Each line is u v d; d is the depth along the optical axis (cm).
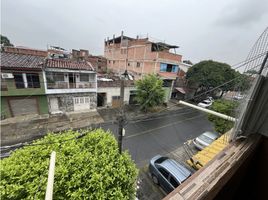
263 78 173
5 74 1145
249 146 163
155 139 1222
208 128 1556
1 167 372
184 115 1861
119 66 2719
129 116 1577
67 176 358
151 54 1984
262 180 182
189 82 2453
